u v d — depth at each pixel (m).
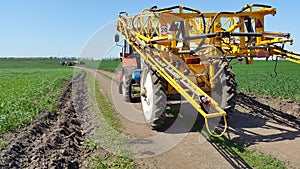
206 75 7.68
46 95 14.23
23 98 12.16
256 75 30.39
